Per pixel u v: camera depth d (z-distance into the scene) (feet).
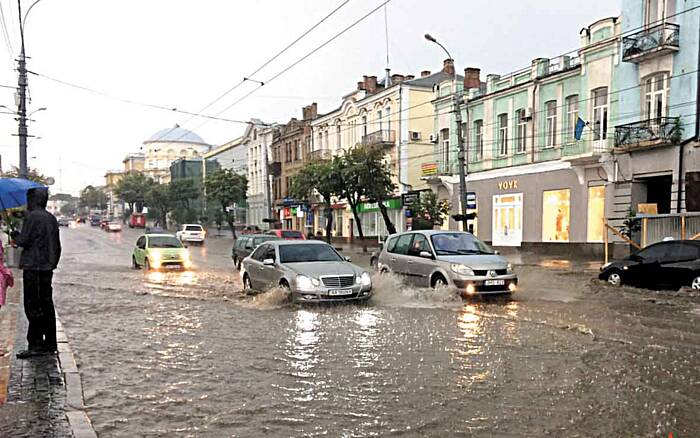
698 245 43.24
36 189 23.17
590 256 83.20
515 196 99.19
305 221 183.21
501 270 39.83
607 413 16.60
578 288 46.65
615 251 78.18
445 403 17.63
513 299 40.24
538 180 93.91
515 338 26.68
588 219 84.58
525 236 96.68
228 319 32.83
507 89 99.86
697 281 42.01
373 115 140.77
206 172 272.31
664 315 33.06
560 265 71.61
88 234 211.20
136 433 15.62
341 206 160.35
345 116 154.20
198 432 15.65
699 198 65.72
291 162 190.29
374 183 111.24
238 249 73.77
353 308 36.14
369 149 113.80
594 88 83.30
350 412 16.98
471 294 39.47
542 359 22.74
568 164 87.61
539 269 66.85
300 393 18.84
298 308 36.27
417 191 116.06
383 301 38.91
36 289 22.74
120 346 26.04
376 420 16.30
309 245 42.32
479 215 107.86
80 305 38.88
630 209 76.13
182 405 17.83
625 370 20.98
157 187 263.70
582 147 84.84
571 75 87.66
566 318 32.17
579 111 86.22
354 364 22.35
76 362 23.04
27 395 18.03
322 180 114.52
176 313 35.24
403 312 34.50
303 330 29.25
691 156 68.95
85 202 463.83
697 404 17.29
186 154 349.20
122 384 20.10
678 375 20.34
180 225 255.09
